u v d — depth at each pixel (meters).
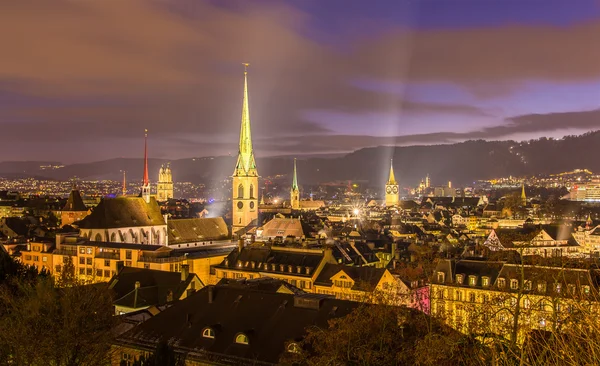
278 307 99.44
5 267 124.12
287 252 191.25
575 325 54.28
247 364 89.88
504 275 151.00
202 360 93.00
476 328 81.38
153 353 87.19
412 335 86.81
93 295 107.50
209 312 103.31
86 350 94.19
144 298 141.62
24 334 89.75
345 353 79.06
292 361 83.12
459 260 170.25
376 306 89.38
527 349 63.03
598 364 48.75
